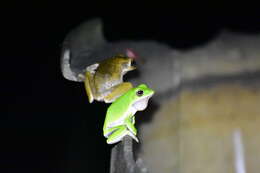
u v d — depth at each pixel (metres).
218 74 1.37
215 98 1.36
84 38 1.25
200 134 1.35
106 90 1.13
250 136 1.33
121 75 1.14
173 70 1.45
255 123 1.33
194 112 1.37
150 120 1.46
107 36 1.62
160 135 1.40
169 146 1.38
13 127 2.13
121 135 1.11
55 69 2.08
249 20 1.43
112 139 1.11
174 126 1.38
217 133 1.34
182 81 1.40
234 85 1.36
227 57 1.38
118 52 1.46
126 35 1.61
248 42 1.38
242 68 1.36
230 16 1.47
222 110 1.35
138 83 1.52
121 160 1.10
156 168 1.37
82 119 1.98
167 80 1.46
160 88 1.47
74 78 1.15
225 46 1.39
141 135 1.45
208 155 1.34
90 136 1.92
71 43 1.22
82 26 1.26
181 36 1.53
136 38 1.60
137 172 1.08
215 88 1.37
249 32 1.39
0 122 2.14
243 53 1.37
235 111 1.34
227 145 1.33
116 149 1.11
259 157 1.31
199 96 1.37
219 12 1.51
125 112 1.11
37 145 2.08
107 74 1.13
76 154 1.94
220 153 1.33
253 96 1.34
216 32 1.45
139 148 1.42
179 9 1.61
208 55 1.39
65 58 1.17
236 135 1.33
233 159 1.32
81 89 2.03
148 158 1.39
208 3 1.54
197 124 1.36
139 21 1.65
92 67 1.15
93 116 1.93
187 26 1.55
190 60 1.42
